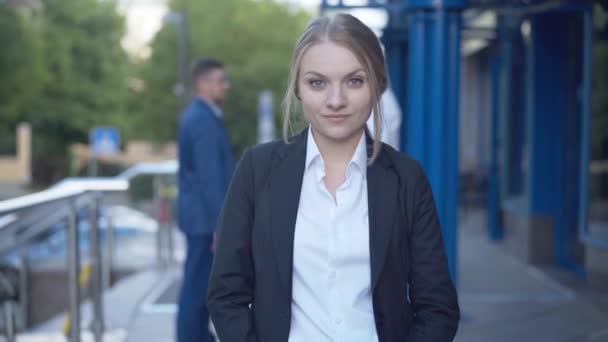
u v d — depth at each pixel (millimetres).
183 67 23859
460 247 8992
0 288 4699
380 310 1904
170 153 37062
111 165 36844
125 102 35000
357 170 1940
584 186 6359
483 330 5238
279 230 1903
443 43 5121
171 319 5715
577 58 7176
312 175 1948
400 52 8531
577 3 5809
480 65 13688
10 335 4645
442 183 5145
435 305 1932
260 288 1922
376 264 1887
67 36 33312
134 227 8273
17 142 33812
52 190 4316
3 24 26609
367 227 1916
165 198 8250
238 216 1947
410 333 1932
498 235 9625
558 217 7488
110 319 5770
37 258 6867
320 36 1877
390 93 4371
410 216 1938
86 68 34188
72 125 33531
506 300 6090
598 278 6258
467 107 14477
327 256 1897
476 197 13922
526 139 8305
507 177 8922
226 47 33719
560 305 5883
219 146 4348
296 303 1924
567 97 7418
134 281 7305
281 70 33188
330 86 1877
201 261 4418
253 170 1969
